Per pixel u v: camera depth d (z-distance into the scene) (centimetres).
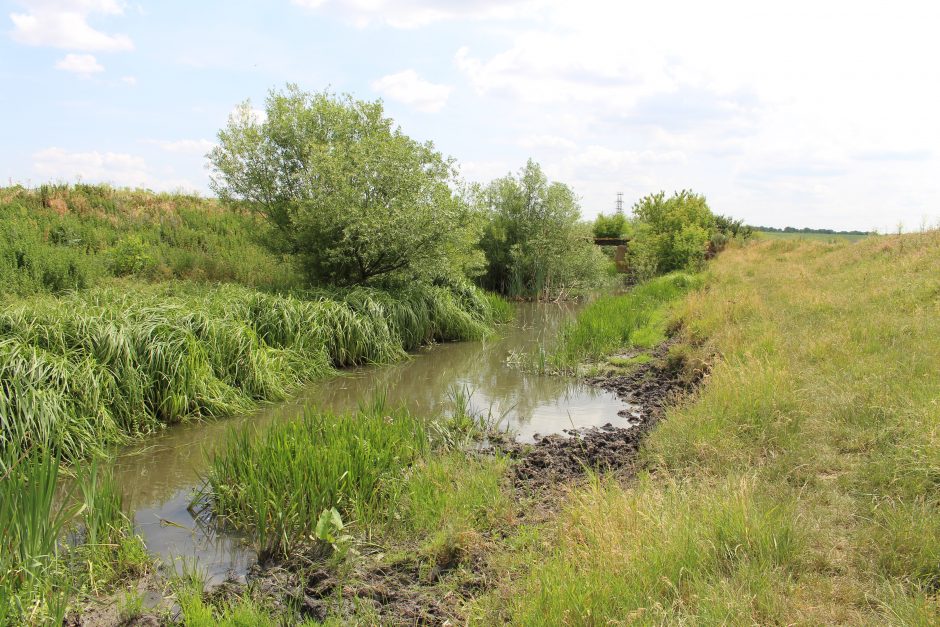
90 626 482
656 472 705
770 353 1029
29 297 1238
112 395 946
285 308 1373
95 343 977
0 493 550
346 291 1641
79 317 1002
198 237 2245
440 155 1847
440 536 589
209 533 658
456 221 1770
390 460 749
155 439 960
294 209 1819
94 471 613
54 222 1992
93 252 1850
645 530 495
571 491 620
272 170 1856
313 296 1578
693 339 1412
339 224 1645
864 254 2145
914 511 489
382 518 647
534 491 710
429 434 934
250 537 638
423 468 737
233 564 591
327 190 1669
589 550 488
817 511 530
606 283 3522
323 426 792
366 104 1920
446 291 1928
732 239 3972
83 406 890
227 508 684
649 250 3428
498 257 2998
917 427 621
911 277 1489
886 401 703
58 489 762
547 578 452
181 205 2600
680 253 3344
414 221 1656
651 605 409
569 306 2788
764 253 3216
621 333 1694
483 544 569
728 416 766
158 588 541
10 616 452
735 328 1274
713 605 399
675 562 451
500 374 1429
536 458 821
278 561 586
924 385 721
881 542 463
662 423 859
